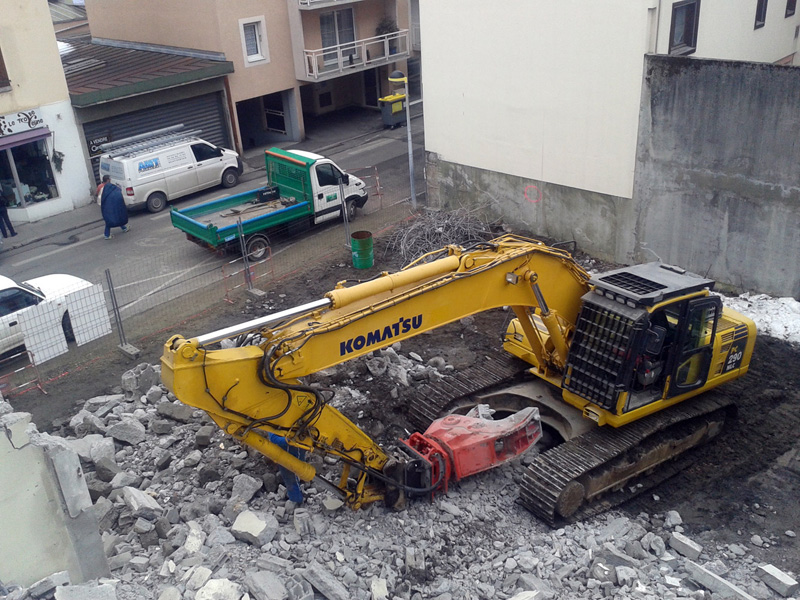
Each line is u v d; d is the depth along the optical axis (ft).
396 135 91.56
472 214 60.75
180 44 86.33
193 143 73.05
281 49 86.84
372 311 26.71
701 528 30.68
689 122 46.83
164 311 51.31
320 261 57.47
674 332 31.58
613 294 30.73
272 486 31.35
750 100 43.78
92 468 33.55
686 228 49.75
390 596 25.79
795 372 41.37
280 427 26.50
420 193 70.74
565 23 50.65
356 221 64.85
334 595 24.89
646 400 32.32
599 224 54.54
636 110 49.08
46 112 70.08
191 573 25.36
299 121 90.74
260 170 83.20
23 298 44.52
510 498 31.91
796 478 33.53
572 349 32.37
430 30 59.52
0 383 42.96
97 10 94.38
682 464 34.55
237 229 55.67
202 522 29.25
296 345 25.44
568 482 29.48
